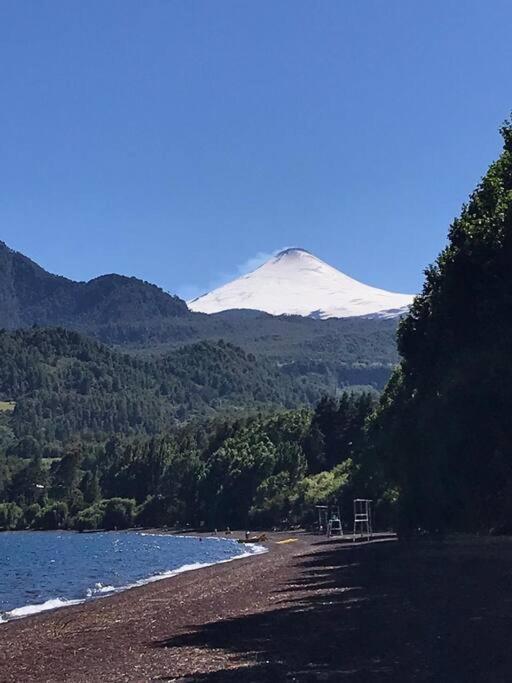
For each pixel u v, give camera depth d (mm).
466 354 43750
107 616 34656
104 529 189000
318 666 18281
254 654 20734
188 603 37156
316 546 84812
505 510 56969
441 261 49500
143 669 20047
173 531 165875
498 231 39750
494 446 50750
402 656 18625
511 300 38719
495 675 15852
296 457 156000
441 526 64000
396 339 58688
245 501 157250
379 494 102625
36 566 83000
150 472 198875
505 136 43938
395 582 36938
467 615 24094
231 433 195625
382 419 75250
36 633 30516
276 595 37031
